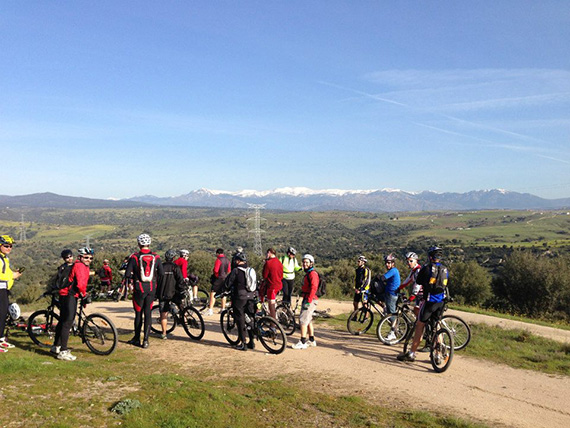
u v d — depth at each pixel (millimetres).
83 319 8859
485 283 41969
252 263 38156
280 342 9523
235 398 6176
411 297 10453
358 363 8633
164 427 5059
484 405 6555
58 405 5391
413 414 5961
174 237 199375
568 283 35500
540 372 8680
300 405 6172
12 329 10055
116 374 7043
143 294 9398
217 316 13594
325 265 82625
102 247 156875
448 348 8188
